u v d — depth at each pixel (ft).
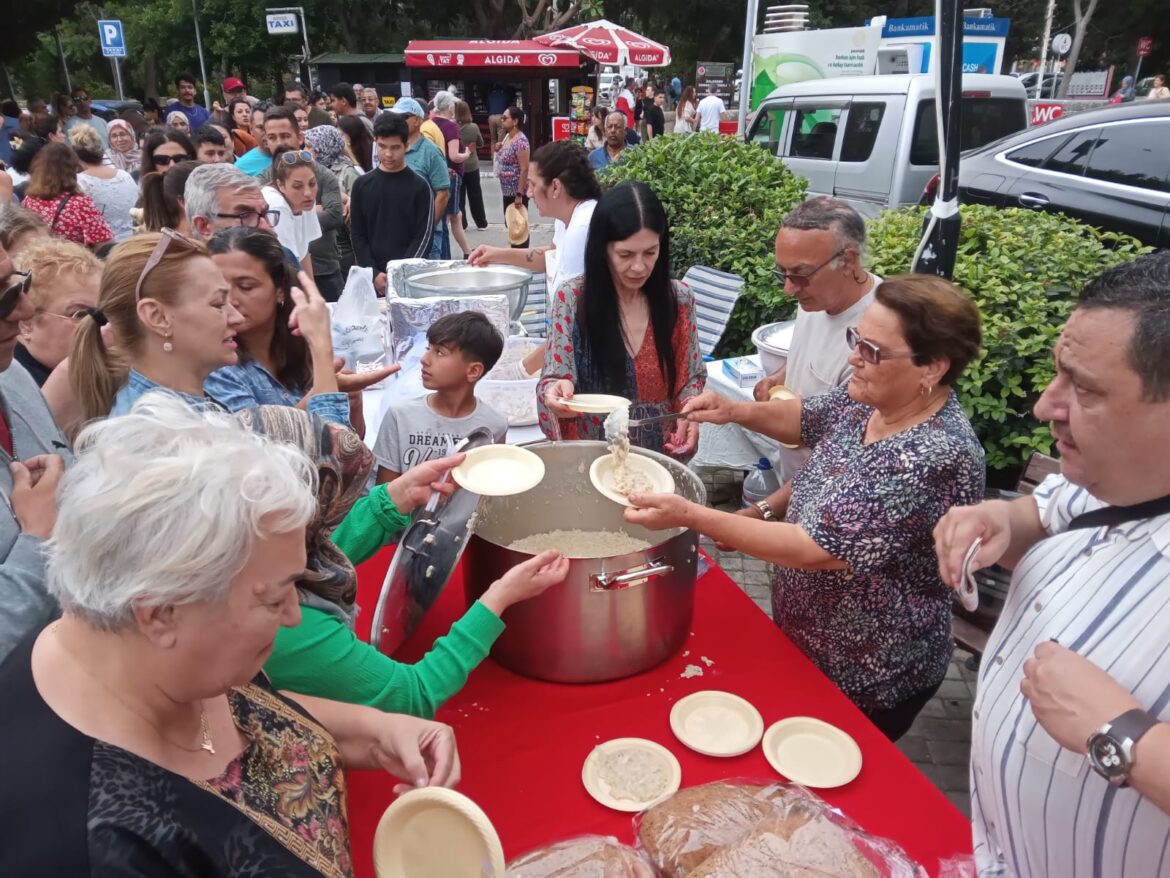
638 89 63.10
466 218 40.75
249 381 7.22
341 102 30.07
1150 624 3.33
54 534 2.64
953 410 5.47
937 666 6.13
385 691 4.38
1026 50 114.21
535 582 4.96
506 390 9.53
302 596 4.22
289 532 2.77
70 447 5.99
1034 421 11.44
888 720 6.24
